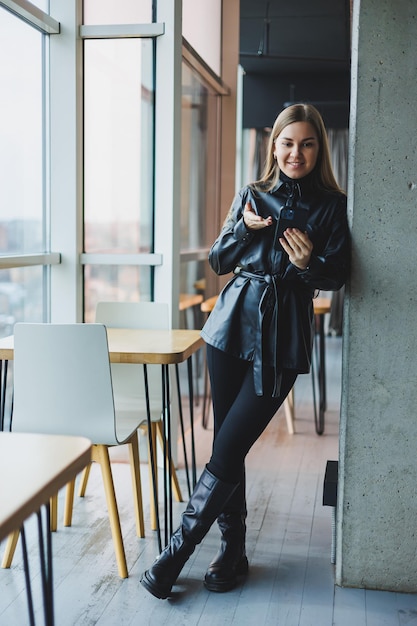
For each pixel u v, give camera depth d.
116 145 4.04
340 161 9.94
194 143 5.25
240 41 8.11
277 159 2.59
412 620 2.48
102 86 4.00
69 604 2.55
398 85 2.52
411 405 2.61
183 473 4.02
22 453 1.53
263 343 2.53
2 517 1.21
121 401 3.48
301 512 3.47
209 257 2.67
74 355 2.73
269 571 2.84
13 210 3.65
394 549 2.67
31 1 3.79
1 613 2.48
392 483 2.65
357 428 2.65
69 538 3.11
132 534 3.17
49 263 3.89
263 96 9.49
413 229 2.56
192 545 2.61
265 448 4.56
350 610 2.54
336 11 6.94
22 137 3.71
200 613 2.51
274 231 2.58
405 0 2.49
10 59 3.55
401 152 2.54
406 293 2.58
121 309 3.63
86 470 3.58
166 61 3.92
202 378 5.77
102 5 3.94
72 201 4.00
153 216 4.04
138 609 2.53
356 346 2.62
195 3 4.92
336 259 2.53
